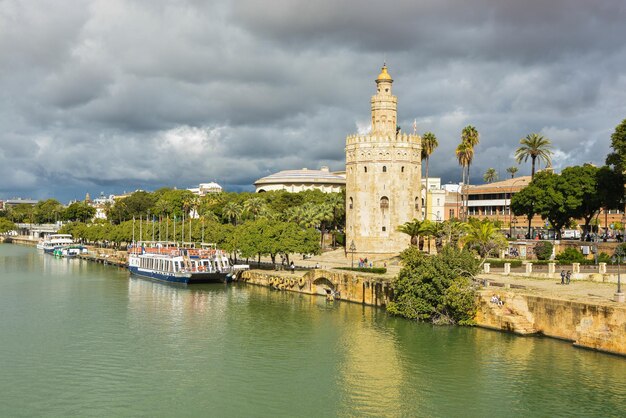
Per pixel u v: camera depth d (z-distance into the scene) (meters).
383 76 137.25
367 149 134.75
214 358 69.88
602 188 120.56
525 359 64.81
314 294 110.44
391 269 114.88
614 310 64.19
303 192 199.38
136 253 156.25
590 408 53.62
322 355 70.44
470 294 79.25
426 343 73.50
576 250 109.62
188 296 110.69
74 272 158.50
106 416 53.56
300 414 53.81
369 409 54.75
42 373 64.44
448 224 119.12
